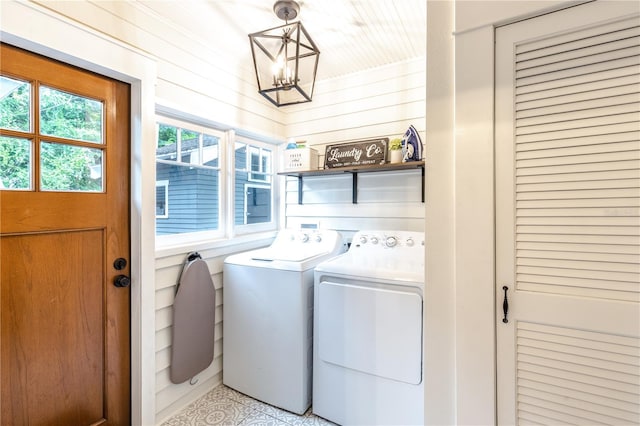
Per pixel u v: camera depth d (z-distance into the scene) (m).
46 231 1.32
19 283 1.25
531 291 0.94
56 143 1.34
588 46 0.86
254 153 2.62
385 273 1.59
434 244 1.08
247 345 1.98
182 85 1.82
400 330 1.53
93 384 1.49
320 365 1.76
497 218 0.97
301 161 2.46
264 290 1.91
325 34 1.91
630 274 0.84
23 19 1.15
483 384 0.99
